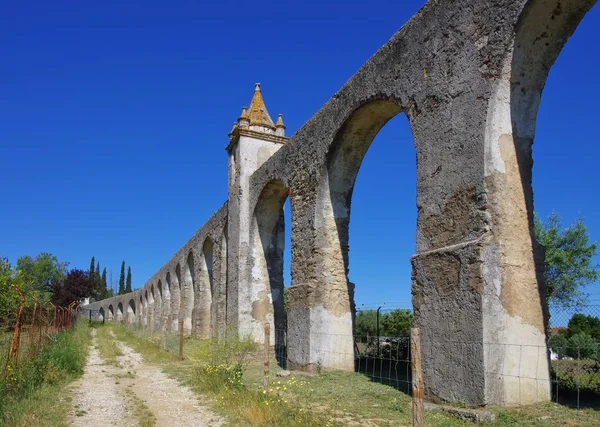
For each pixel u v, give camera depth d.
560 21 7.29
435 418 6.71
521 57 7.46
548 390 7.17
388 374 11.11
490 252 7.17
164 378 11.55
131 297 54.53
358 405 7.82
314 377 10.96
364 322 24.22
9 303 12.69
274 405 7.18
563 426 5.89
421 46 9.22
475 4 7.98
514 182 7.50
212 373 10.07
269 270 18.06
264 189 17.23
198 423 6.96
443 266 7.84
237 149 19.66
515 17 7.20
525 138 7.69
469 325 7.17
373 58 10.75
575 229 16.73
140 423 6.94
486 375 6.80
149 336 28.55
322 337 11.90
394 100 9.91
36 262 50.00
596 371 10.34
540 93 7.75
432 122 8.68
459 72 8.16
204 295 26.19
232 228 19.41
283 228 18.50
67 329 23.39
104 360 15.68
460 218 7.76
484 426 6.21
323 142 12.53
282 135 20.19
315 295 12.08
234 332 17.61
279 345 17.12
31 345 11.16
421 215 8.71
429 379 7.89
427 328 8.06
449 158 8.16
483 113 7.54
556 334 18.25
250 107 20.92
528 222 7.51
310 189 12.98
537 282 7.40
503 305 7.10
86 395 9.13
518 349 7.07
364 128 11.83
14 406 7.14
